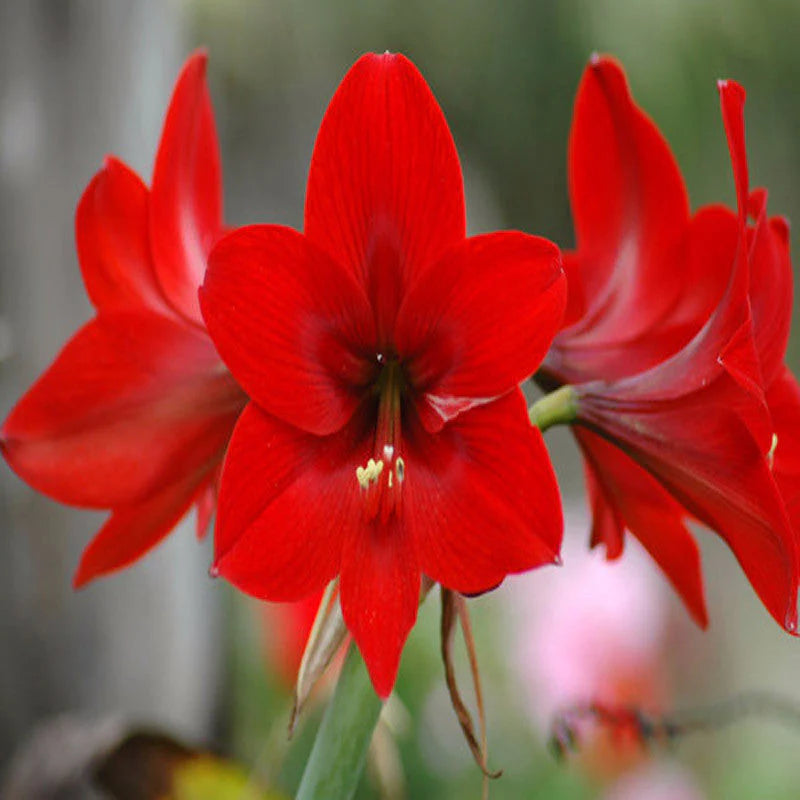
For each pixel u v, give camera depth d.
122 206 1.13
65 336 1.65
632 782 1.98
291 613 1.71
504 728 2.10
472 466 1.08
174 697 1.73
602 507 1.17
